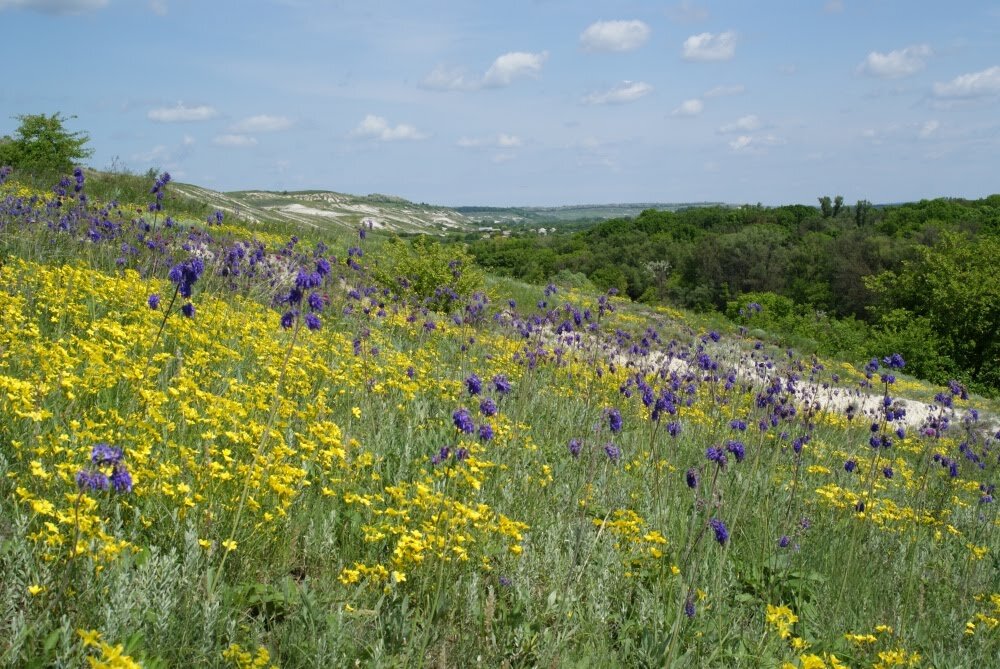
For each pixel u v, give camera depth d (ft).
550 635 11.28
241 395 18.20
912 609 16.24
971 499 27.86
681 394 28.63
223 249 31.99
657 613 12.96
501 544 14.37
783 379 42.91
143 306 23.22
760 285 236.43
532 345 31.99
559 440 23.24
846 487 24.93
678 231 352.69
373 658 9.88
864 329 112.68
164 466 11.73
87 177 66.54
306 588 11.14
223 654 8.97
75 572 9.53
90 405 14.64
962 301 103.24
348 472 14.87
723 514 17.56
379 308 34.42
